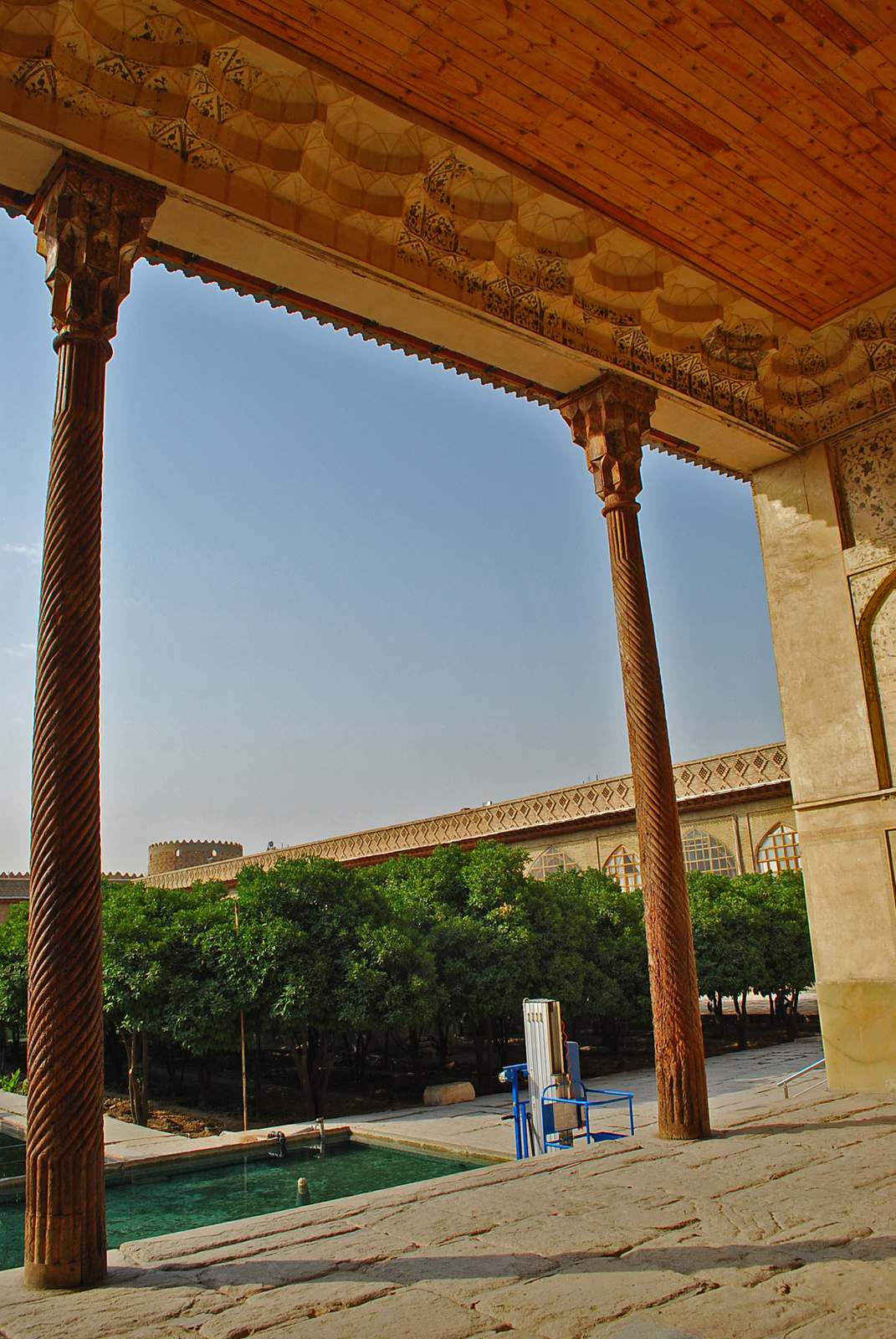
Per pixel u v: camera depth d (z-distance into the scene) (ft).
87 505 12.82
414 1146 30.27
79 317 13.53
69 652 12.21
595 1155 15.76
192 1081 49.03
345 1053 51.78
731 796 62.54
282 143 15.79
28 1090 11.07
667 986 17.42
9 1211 25.16
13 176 14.44
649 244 18.98
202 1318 9.13
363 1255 10.87
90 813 11.91
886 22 14.03
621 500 20.26
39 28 13.47
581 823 68.64
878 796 21.99
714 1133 17.25
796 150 16.57
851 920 22.22
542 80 15.06
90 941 11.54
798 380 23.77
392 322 18.93
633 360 20.98
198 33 14.17
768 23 14.06
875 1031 21.40
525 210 17.98
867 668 22.79
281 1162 29.55
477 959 41.14
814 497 24.25
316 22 13.97
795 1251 10.46
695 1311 8.88
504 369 20.56
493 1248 10.96
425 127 15.87
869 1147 15.51
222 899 42.11
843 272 20.06
